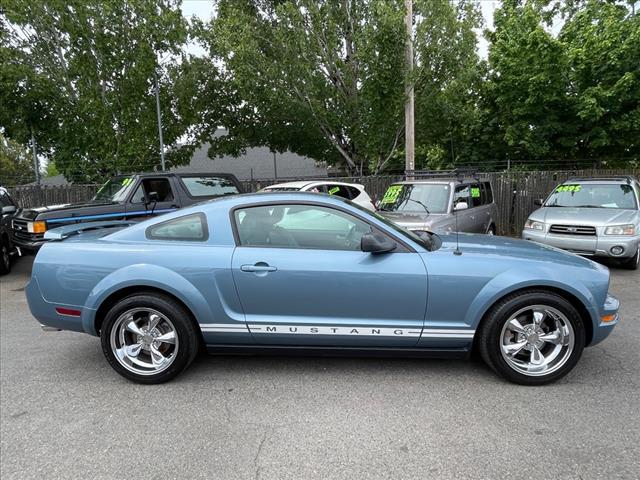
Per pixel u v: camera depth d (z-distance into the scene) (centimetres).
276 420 317
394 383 368
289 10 1219
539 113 1446
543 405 329
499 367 357
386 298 353
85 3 1186
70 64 1279
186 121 1477
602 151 1541
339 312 358
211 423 315
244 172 2769
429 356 368
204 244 370
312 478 254
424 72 1246
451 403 334
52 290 371
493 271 351
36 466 271
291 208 376
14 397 358
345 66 1312
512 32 1436
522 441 285
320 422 313
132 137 1316
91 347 465
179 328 365
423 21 1212
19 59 1295
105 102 1290
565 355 354
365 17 1241
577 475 252
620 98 1324
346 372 391
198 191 878
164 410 334
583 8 1525
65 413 332
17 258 1045
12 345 474
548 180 1265
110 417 325
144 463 271
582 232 745
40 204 1265
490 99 1667
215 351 376
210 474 260
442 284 350
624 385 357
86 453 283
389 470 260
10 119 1378
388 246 349
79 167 1412
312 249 366
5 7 1207
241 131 1709
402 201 847
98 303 364
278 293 357
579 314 356
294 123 1563
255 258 359
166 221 384
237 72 1303
